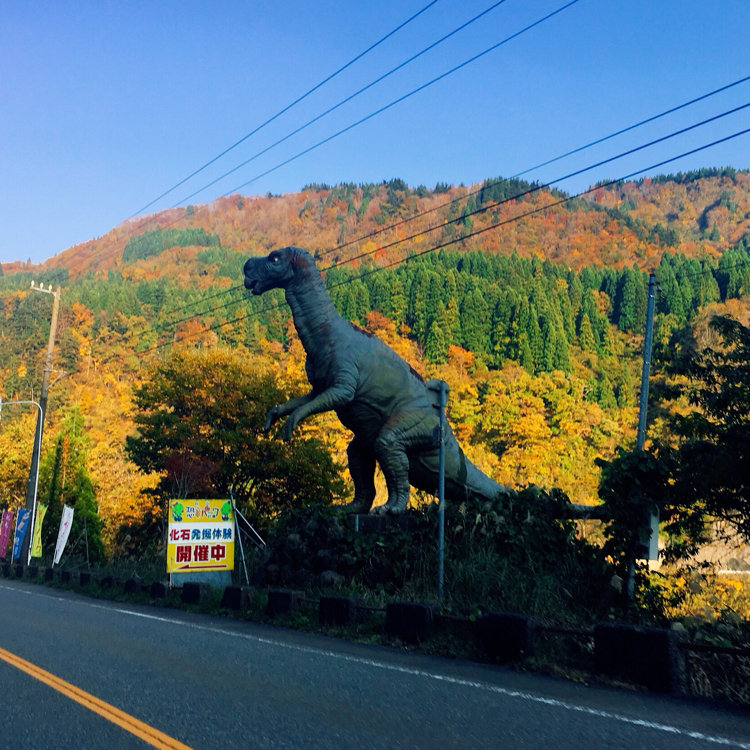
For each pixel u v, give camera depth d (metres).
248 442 28.64
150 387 30.86
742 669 7.63
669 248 190.50
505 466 71.31
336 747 5.53
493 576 11.98
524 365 108.12
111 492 42.12
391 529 14.92
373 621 11.01
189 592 14.91
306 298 15.55
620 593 11.55
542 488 14.53
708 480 11.40
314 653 9.35
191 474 27.88
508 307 116.88
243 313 126.19
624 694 7.28
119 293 139.12
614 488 11.68
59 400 84.81
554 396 80.12
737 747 5.62
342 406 15.32
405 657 9.16
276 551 15.52
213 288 146.25
